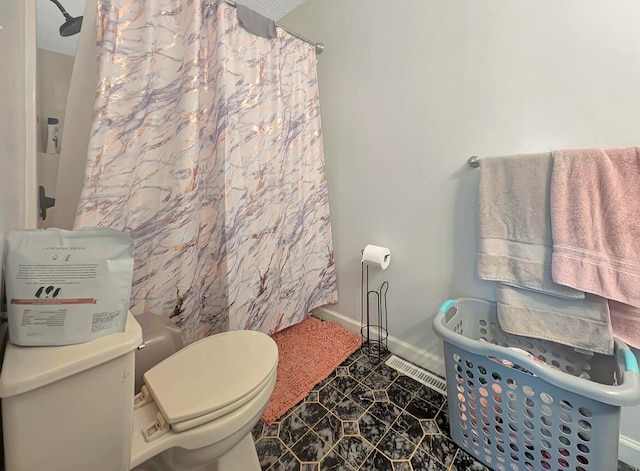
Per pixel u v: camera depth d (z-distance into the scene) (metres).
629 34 0.86
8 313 0.47
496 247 1.10
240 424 0.74
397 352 1.59
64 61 1.32
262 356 0.89
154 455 0.62
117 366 0.52
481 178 1.13
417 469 0.98
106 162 0.98
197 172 1.18
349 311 1.85
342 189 1.75
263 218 1.49
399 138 1.45
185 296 1.20
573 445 0.78
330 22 1.64
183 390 0.74
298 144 1.65
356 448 1.05
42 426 0.45
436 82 1.28
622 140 0.89
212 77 1.23
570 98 0.97
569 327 0.96
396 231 1.52
